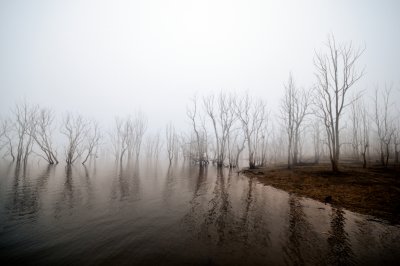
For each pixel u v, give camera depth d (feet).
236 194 66.95
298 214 46.26
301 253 29.99
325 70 86.48
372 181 70.08
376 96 130.82
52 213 47.80
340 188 65.10
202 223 41.83
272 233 36.76
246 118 147.02
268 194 66.23
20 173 109.91
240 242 33.42
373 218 42.57
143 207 52.90
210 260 28.12
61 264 27.20
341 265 27.07
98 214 47.29
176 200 59.93
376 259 28.45
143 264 27.09
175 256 29.14
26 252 30.30
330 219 42.78
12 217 45.03
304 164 136.46
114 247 31.76
